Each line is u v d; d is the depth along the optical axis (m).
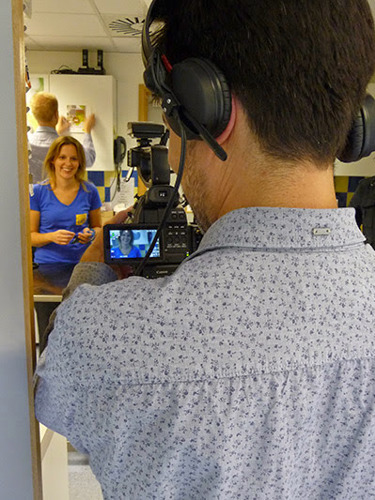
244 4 0.43
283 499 0.45
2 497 0.52
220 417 0.42
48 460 1.05
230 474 0.44
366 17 0.44
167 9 0.51
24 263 0.58
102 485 0.50
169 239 1.25
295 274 0.44
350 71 0.43
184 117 0.50
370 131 0.52
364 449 0.45
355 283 0.45
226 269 0.44
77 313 0.44
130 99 4.35
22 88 0.55
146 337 0.43
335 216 0.46
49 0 2.90
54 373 0.47
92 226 2.71
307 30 0.41
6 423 0.53
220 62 0.46
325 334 0.43
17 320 0.56
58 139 2.52
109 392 0.44
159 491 0.45
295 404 0.43
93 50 4.18
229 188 0.49
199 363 0.42
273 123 0.43
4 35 0.49
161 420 0.43
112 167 4.13
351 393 0.44
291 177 0.45
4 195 0.50
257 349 0.42
